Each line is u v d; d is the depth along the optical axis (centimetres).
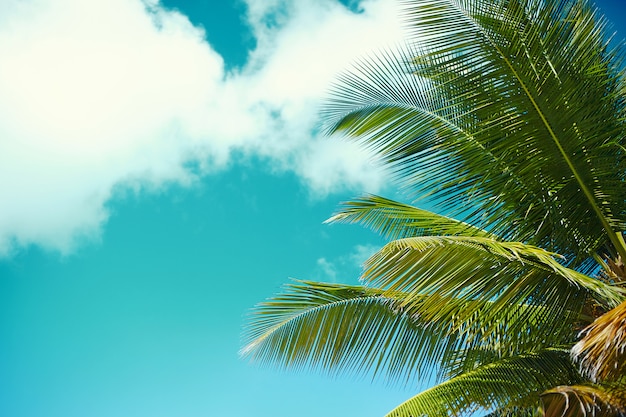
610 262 634
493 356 673
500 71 582
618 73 641
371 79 755
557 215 596
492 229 610
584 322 642
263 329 774
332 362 740
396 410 713
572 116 573
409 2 615
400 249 514
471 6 599
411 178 650
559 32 600
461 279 528
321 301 771
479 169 616
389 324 732
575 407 503
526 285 552
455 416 637
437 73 630
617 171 598
